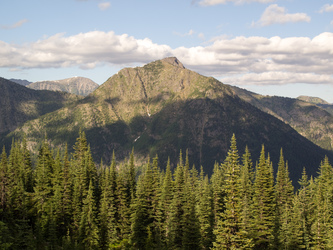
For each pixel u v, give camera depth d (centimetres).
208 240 7438
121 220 8850
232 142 5606
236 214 5388
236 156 5575
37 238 7475
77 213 8712
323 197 8450
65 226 8644
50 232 7706
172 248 7469
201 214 7750
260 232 7100
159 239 7731
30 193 9006
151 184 8981
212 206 7931
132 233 8431
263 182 8212
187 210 7412
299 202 8438
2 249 5941
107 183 9069
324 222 7188
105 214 8194
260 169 8312
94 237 8019
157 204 8756
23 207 8244
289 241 7275
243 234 5303
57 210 8581
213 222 7781
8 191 8181
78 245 7769
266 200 7962
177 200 8038
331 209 8031
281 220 7906
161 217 8594
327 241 7000
